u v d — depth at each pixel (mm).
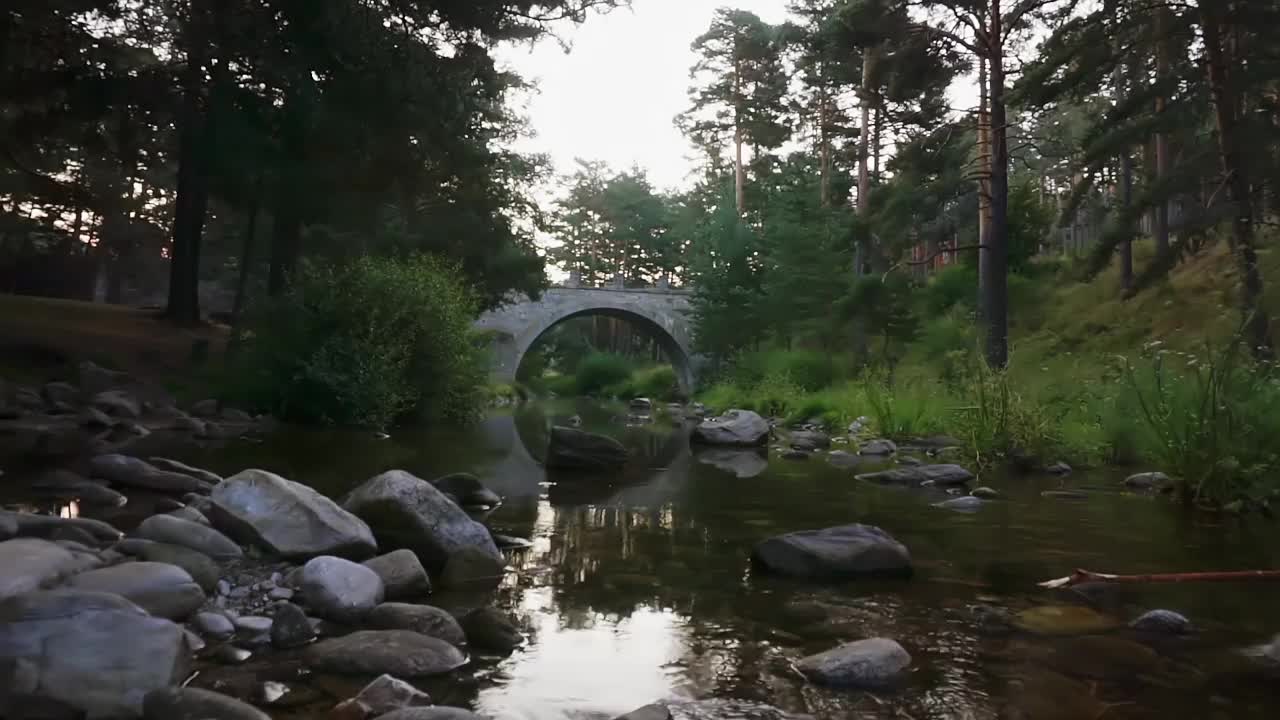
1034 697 2846
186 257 22312
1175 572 4770
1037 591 4312
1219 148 17141
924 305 32781
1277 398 7359
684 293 49688
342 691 2797
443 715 2449
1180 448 7594
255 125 18266
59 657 2539
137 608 2783
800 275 33156
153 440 10547
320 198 18891
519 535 5664
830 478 9250
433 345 16031
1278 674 3068
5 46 16719
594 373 54500
